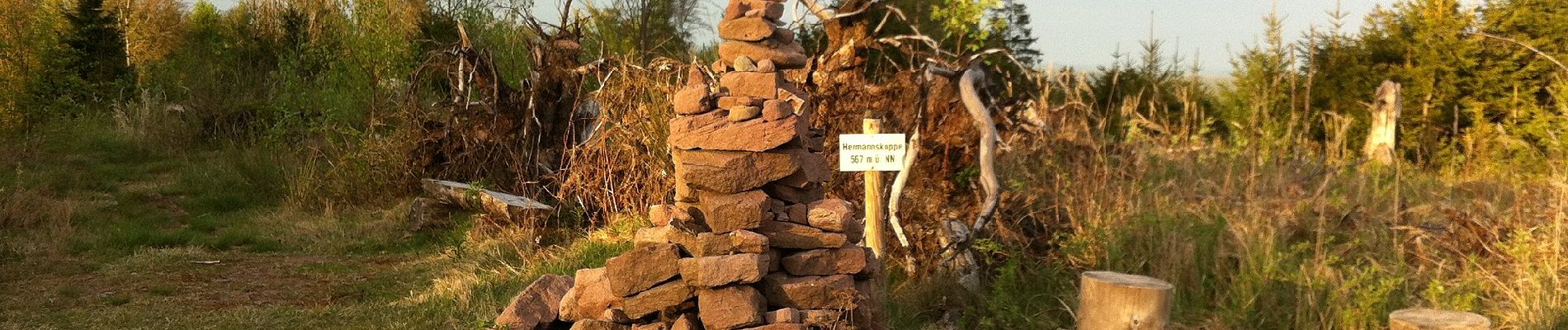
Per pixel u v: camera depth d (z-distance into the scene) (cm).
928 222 823
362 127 1728
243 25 2817
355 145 1535
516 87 1647
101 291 948
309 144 1612
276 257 1146
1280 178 852
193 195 1541
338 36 2081
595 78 1416
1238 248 703
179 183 1588
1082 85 920
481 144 1409
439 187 1300
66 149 1841
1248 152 967
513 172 1369
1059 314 688
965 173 837
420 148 1451
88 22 2680
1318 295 654
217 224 1348
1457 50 1589
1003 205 830
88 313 841
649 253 517
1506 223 785
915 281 783
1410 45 1614
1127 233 757
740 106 518
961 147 850
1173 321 638
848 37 930
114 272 1030
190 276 1027
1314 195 846
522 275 932
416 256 1134
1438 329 487
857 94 906
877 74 1122
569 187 1212
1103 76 1614
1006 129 906
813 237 525
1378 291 632
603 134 1136
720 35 551
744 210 509
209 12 3638
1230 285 682
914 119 876
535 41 1430
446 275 973
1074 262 741
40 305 883
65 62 2083
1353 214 812
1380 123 1457
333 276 1035
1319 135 1630
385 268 1076
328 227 1282
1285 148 1009
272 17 2870
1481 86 1586
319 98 1827
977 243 771
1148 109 1488
